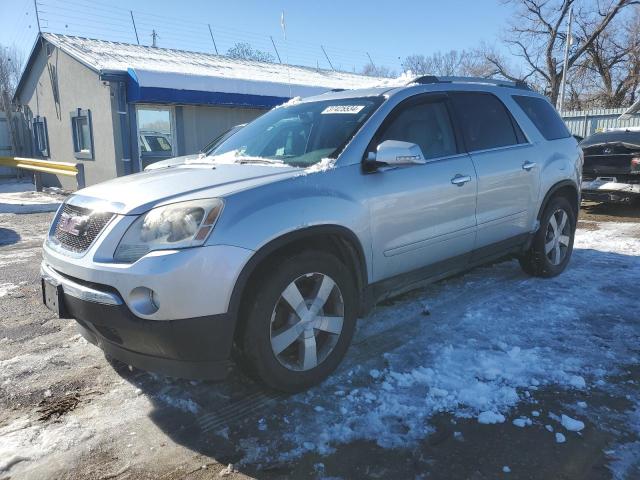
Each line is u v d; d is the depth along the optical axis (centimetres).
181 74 1276
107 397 320
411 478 243
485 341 383
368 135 358
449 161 402
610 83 3541
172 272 262
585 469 246
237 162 382
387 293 376
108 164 1334
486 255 450
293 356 321
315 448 266
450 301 470
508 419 285
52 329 431
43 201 1295
